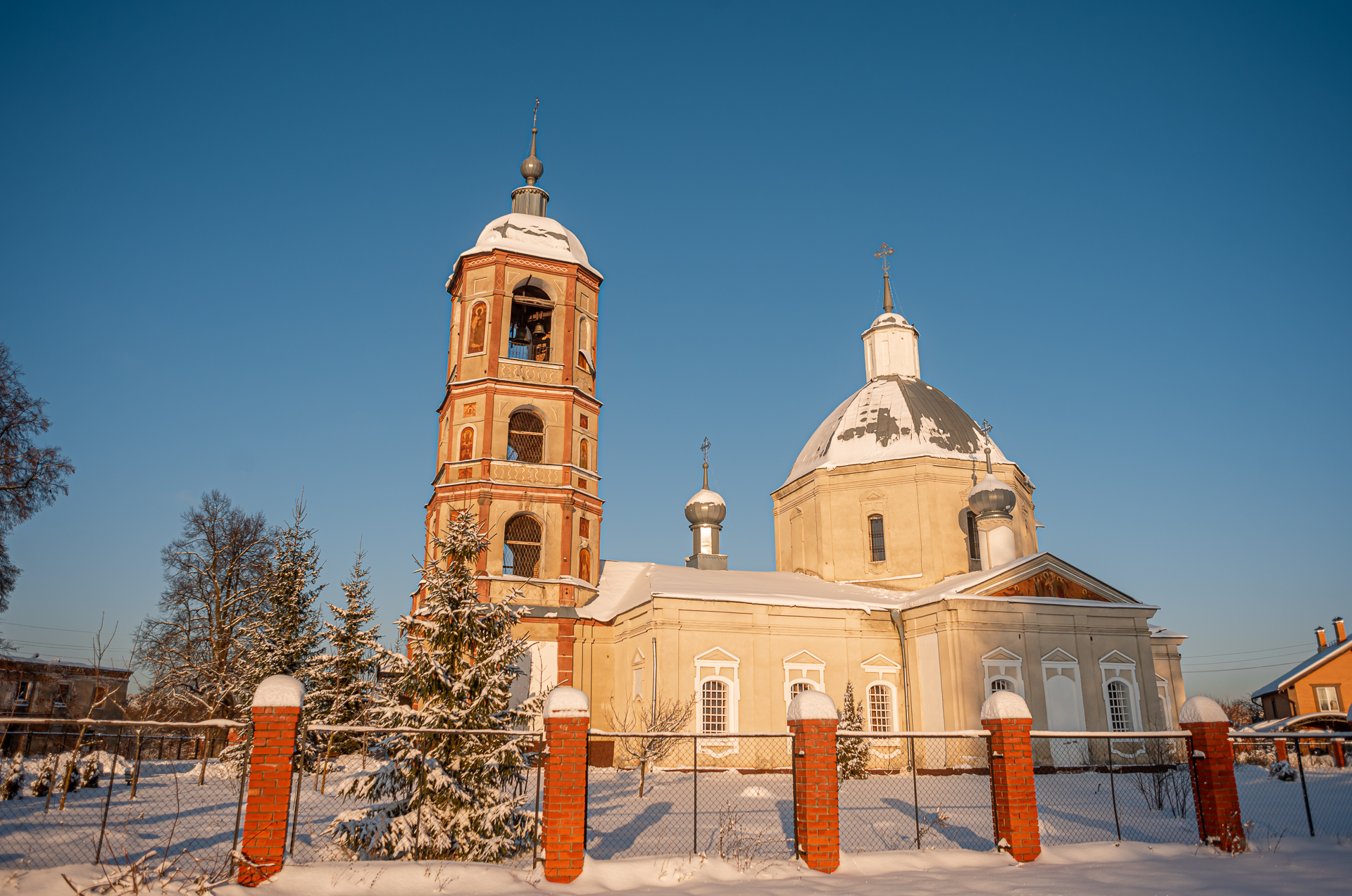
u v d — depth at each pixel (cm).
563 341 3956
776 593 3853
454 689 1656
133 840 1728
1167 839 1928
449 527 1803
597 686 3822
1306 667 5594
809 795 1503
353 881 1290
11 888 1166
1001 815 1619
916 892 1305
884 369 5016
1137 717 3669
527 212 4219
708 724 3528
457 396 3866
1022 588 3697
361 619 3644
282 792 1305
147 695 4122
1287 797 2702
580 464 3984
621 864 1412
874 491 4391
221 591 4700
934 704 3612
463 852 1528
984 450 4503
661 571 4116
